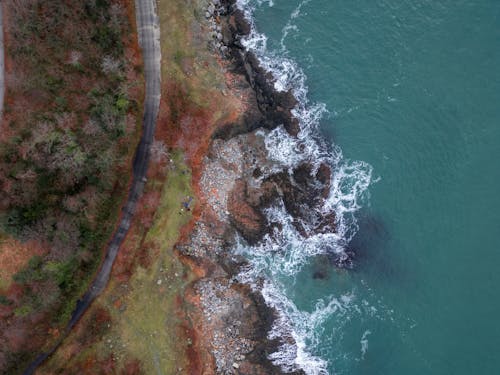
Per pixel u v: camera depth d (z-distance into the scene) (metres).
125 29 57.75
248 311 61.75
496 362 56.75
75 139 52.31
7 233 51.44
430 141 62.25
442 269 59.88
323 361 60.84
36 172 50.31
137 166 59.69
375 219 62.34
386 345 59.97
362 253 62.34
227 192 62.88
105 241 58.66
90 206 55.19
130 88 57.59
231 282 62.09
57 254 53.47
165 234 60.28
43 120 51.12
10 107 51.03
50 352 57.09
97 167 54.53
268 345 61.12
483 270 58.94
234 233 62.97
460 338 58.16
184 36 60.47
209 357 60.34
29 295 53.59
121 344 58.81
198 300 61.00
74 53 53.25
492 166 60.88
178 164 60.59
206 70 61.50
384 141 62.97
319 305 62.22
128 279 59.53
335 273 62.62
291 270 62.94
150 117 59.81
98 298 59.00
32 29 50.97
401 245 61.38
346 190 62.84
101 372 57.81
